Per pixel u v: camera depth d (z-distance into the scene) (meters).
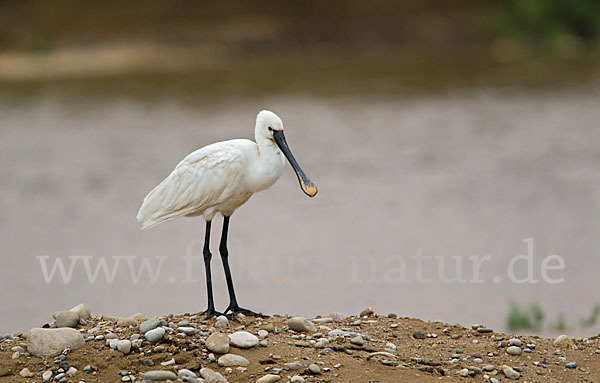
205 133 28.28
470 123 29.94
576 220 17.52
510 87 38.12
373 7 56.69
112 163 23.98
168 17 55.47
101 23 54.69
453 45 52.91
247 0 57.75
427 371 7.66
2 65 47.62
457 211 18.55
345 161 24.12
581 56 48.84
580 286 13.24
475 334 8.78
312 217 18.28
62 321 8.38
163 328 7.95
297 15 55.84
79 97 37.50
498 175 22.12
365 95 36.78
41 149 26.22
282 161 9.28
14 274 14.41
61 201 19.81
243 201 9.41
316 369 7.46
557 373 7.81
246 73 44.41
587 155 24.34
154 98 36.78
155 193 9.21
